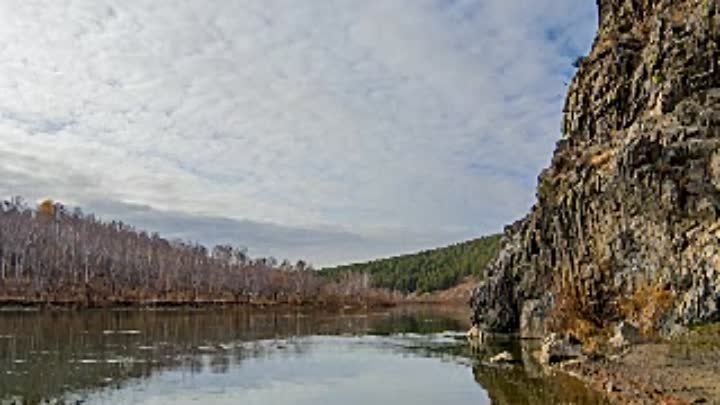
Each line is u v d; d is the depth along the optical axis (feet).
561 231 198.90
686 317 136.46
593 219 178.09
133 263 595.47
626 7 215.51
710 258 135.44
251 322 363.15
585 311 176.14
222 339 250.37
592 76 214.48
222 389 137.49
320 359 188.03
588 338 167.43
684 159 150.00
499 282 260.83
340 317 435.53
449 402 121.70
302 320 392.27
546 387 128.88
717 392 97.45
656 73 180.45
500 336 252.42
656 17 197.06
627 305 159.22
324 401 125.08
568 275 191.42
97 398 126.41
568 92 236.02
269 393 133.39
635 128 172.04
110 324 311.27
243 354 199.72
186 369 165.27
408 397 127.75
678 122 157.69
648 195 154.61
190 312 449.48
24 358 179.93
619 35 210.38
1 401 122.62
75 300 451.12
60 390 133.90
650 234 153.79
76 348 205.87
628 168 160.66
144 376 152.66
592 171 185.47
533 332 241.55
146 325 312.09
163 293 552.41
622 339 147.13
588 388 123.44
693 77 166.61
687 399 95.71
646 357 129.70
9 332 256.52
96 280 539.29
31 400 124.06
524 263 250.78
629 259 159.94
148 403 122.72
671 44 177.47
